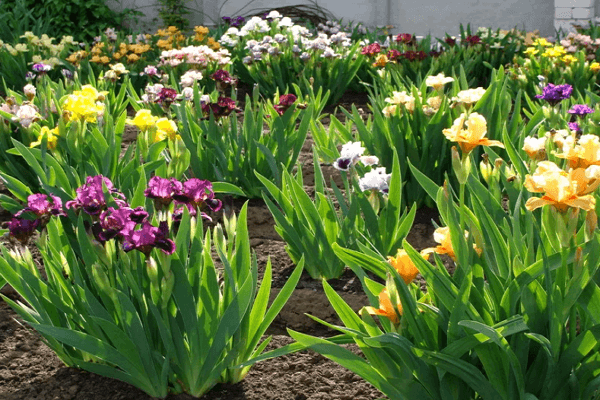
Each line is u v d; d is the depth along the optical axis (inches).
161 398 97.9
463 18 505.7
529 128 171.2
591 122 163.3
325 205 134.0
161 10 541.6
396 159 127.3
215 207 96.4
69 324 104.0
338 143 215.8
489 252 94.7
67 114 149.9
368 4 524.1
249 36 380.2
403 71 324.5
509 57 355.9
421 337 80.7
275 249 153.1
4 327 121.0
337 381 104.0
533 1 490.3
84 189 95.2
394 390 84.4
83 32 514.3
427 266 79.4
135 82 322.0
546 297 77.9
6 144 171.5
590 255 73.5
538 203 71.1
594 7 472.1
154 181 94.7
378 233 129.3
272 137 178.7
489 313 80.1
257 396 100.0
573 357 76.3
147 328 94.7
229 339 94.3
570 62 296.4
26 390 102.5
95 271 90.3
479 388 78.5
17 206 145.3
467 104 159.9
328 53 303.0
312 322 123.2
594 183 69.8
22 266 96.7
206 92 308.7
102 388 102.0
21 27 422.0
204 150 178.2
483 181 171.6
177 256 89.8
